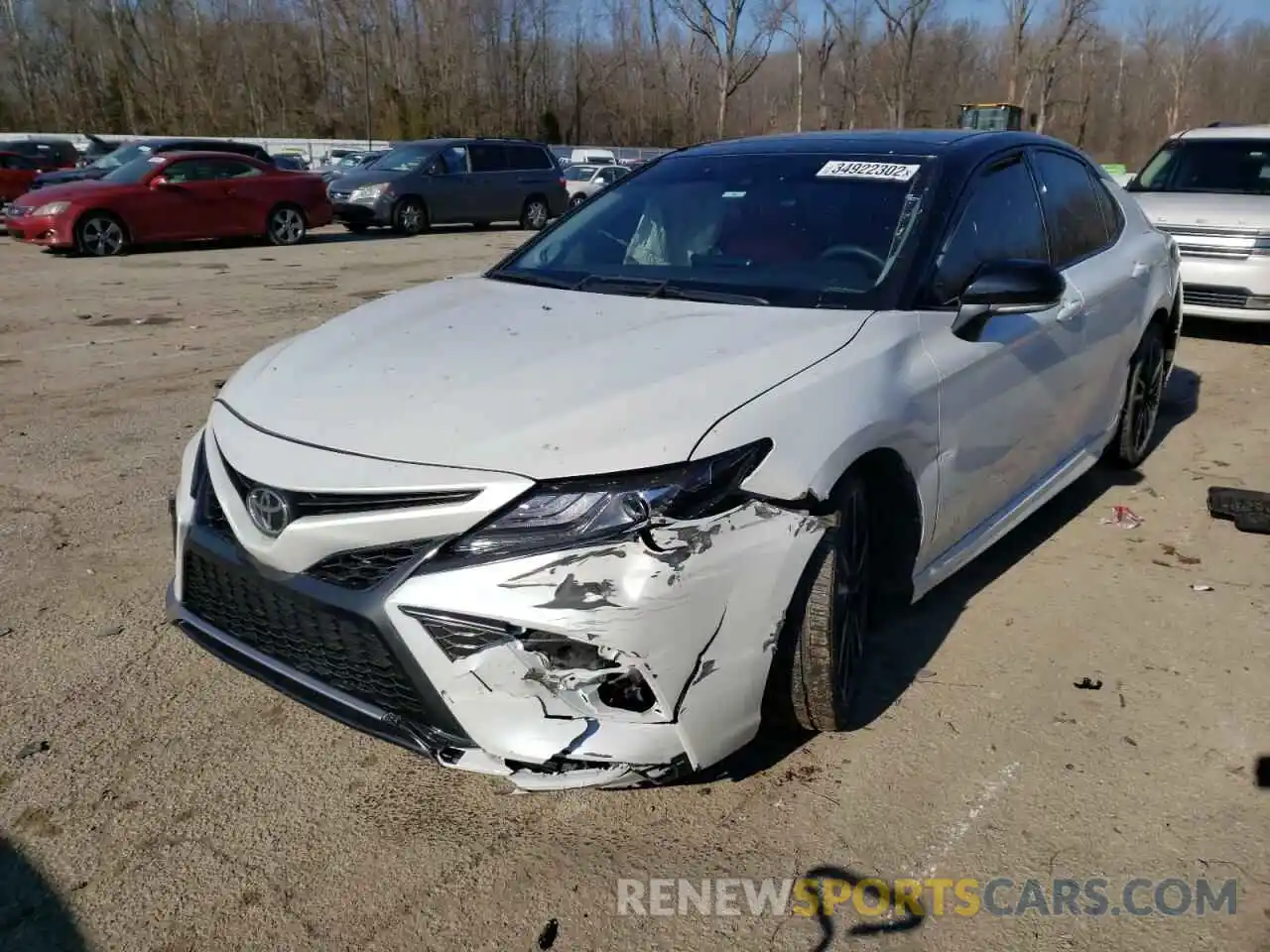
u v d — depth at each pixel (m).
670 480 2.23
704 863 2.43
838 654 2.68
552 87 54.69
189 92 48.94
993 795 2.64
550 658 2.21
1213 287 7.73
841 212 3.37
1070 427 4.05
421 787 2.70
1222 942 2.19
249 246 16.09
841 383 2.62
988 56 51.78
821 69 44.66
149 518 4.42
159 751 2.83
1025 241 3.73
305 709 3.04
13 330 8.60
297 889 2.35
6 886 2.35
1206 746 2.85
